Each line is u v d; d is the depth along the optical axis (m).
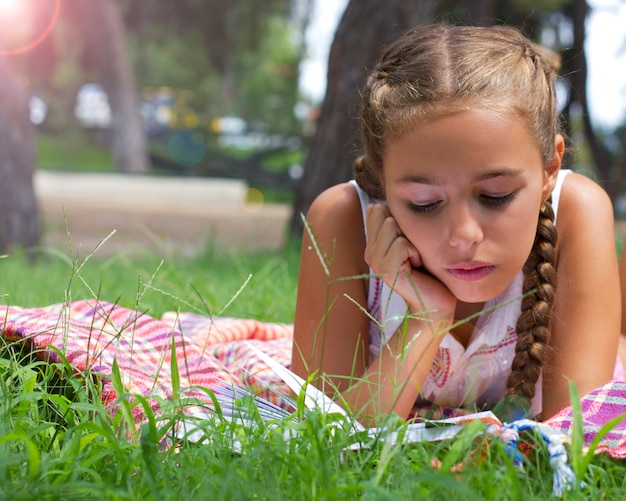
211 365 2.71
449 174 2.16
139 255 6.83
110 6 31.05
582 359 2.54
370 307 2.76
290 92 36.69
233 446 1.93
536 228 2.40
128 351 2.64
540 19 13.30
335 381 2.63
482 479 1.76
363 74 7.23
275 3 38.41
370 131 2.41
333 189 2.79
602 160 9.63
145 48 39.19
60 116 37.97
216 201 22.69
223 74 39.62
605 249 2.62
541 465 1.98
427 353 2.42
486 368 2.66
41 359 2.47
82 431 2.00
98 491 1.62
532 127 2.22
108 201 20.91
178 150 35.75
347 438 1.92
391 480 1.76
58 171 29.94
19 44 29.16
